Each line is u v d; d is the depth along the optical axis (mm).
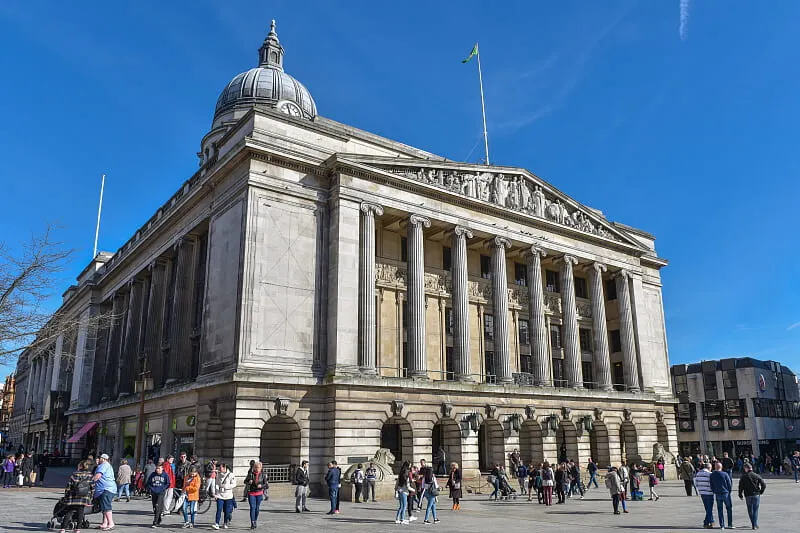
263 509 29141
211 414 37000
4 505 28391
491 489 40094
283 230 39531
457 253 46469
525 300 55156
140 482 34469
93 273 75688
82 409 67438
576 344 52688
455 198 46844
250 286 37219
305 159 41062
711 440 87438
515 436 44688
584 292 60438
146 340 52594
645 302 63375
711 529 22328
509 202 50750
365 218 41719
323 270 40625
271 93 80750
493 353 51219
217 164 43125
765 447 84375
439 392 41688
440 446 45625
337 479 27734
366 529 22266
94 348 69500
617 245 58594
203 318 41531
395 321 46156
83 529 20781
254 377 35406
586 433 49594
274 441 37938
